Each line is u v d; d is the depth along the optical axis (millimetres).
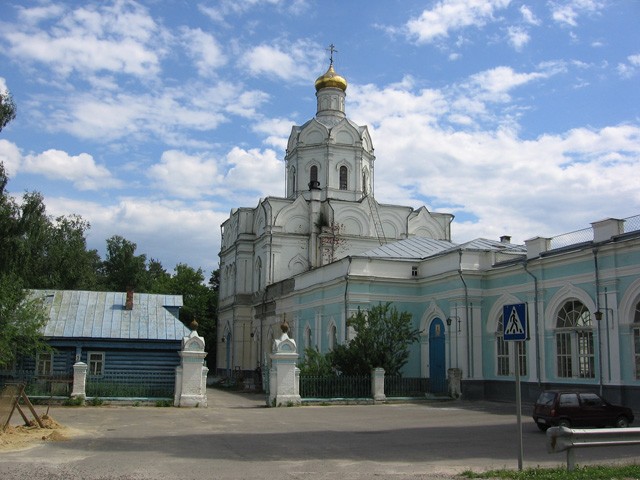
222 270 59188
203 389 25641
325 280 37406
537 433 17406
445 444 15203
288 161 54500
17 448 13727
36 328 24562
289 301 43188
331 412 23812
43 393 25406
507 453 13828
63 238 52594
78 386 24938
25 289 26828
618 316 23359
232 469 11562
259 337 49625
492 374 29812
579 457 13367
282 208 50125
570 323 25844
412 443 15375
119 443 14883
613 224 23969
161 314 29328
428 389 30938
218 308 59562
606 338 23750
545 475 10328
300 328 40969
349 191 51844
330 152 51906
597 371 24109
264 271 49781
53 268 49969
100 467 11539
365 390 28422
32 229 32719
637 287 22719
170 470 11367
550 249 27375
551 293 26734
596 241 24734
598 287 24203
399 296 34188
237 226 55156
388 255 35750
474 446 14883
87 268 53219
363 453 13750
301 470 11539
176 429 17953
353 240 49719
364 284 33812
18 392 16594
